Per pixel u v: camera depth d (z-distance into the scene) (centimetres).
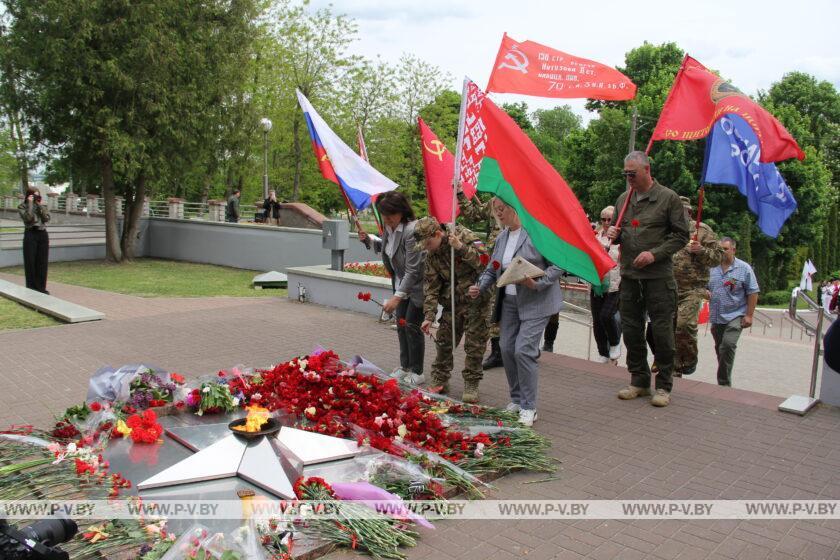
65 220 3069
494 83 695
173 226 2214
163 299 1302
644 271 611
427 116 3550
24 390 658
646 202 609
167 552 329
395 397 550
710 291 800
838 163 4134
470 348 628
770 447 532
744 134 599
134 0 1881
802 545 385
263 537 359
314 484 405
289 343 886
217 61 2092
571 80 680
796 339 1848
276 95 3181
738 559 369
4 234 2059
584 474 479
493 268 592
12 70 1870
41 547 272
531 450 495
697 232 632
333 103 3275
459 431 516
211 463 438
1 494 403
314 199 4044
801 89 4041
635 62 3631
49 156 2022
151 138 1969
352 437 504
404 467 440
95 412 523
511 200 553
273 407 556
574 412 611
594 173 3428
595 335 852
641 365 651
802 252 4044
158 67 1900
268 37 3064
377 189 820
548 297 563
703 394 666
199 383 604
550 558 368
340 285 1142
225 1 2138
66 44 1802
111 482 418
